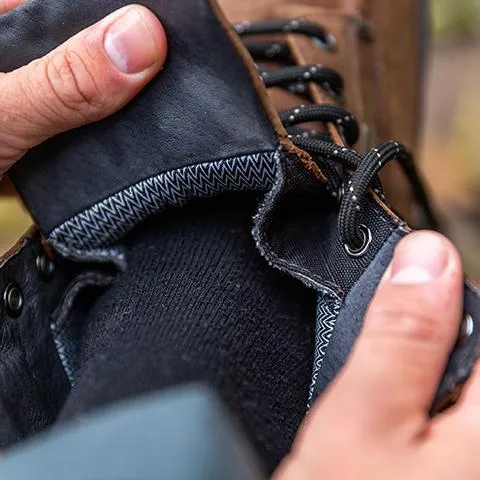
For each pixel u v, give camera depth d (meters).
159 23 0.36
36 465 0.27
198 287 0.37
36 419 0.38
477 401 0.31
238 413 0.33
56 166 0.39
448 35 0.91
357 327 0.35
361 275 0.35
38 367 0.39
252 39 0.50
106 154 0.38
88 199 0.39
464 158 0.81
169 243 0.39
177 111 0.37
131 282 0.38
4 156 0.39
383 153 0.36
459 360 0.32
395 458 0.30
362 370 0.31
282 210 0.38
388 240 0.35
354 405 0.30
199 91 0.36
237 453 0.27
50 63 0.37
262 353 0.36
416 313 0.32
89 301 0.41
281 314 0.37
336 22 0.52
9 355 0.38
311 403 0.36
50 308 0.40
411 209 0.53
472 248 0.74
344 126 0.41
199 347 0.34
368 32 0.54
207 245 0.38
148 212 0.39
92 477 0.26
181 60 0.36
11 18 0.38
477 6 0.90
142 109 0.37
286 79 0.45
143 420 0.27
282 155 0.36
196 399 0.27
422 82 0.62
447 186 0.80
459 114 0.84
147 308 0.36
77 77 0.37
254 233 0.36
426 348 0.31
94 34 0.36
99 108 0.37
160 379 0.33
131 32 0.36
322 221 0.38
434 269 0.32
